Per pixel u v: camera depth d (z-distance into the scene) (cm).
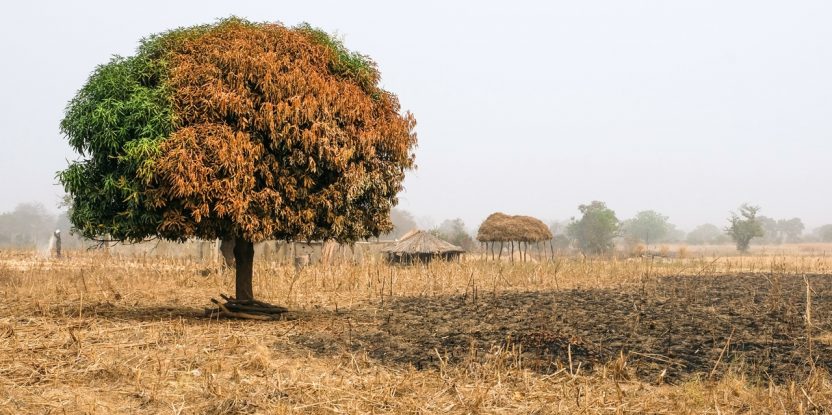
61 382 781
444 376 822
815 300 1529
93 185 1183
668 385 787
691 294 1694
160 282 2020
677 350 959
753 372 822
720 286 1941
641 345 994
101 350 942
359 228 1304
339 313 1385
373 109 1316
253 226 1171
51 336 1038
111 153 1160
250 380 804
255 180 1184
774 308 1339
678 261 3662
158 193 1140
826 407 683
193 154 1130
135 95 1153
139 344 990
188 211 1173
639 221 15588
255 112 1170
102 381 792
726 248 10262
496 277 2225
